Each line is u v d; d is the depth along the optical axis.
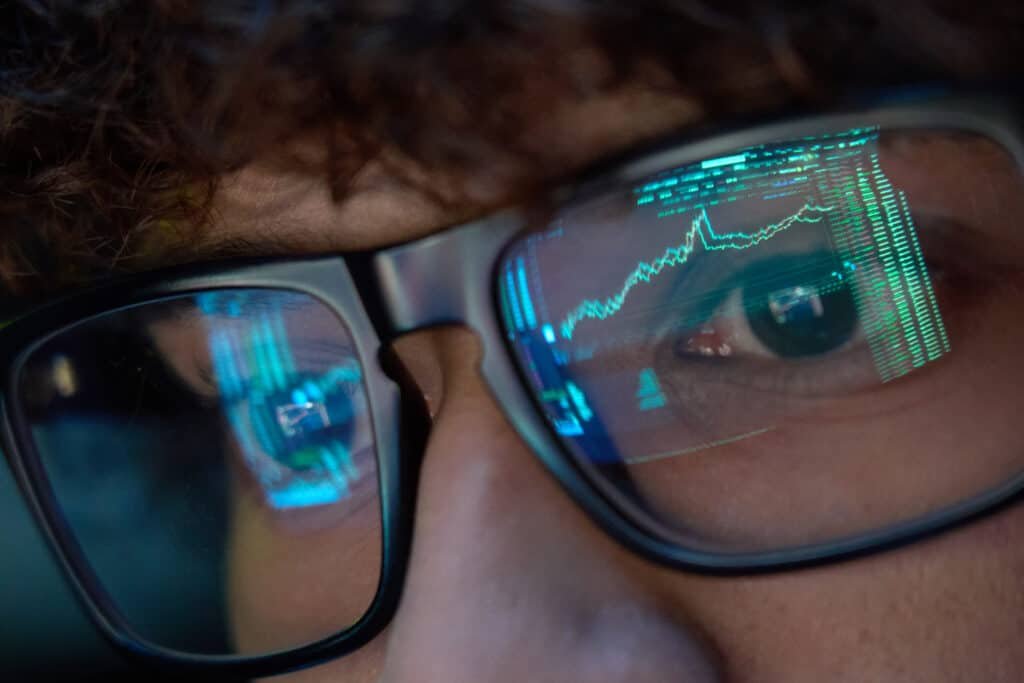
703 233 0.24
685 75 0.23
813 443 0.25
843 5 0.23
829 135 0.24
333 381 0.27
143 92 0.26
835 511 0.25
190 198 0.26
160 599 0.28
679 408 0.25
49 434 0.28
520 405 0.25
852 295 0.24
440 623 0.25
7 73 0.27
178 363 0.27
